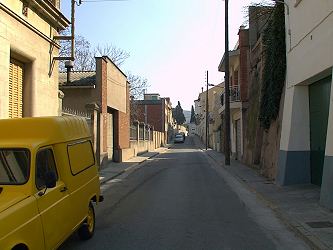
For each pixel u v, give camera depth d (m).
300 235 8.16
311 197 12.27
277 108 17.58
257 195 13.46
